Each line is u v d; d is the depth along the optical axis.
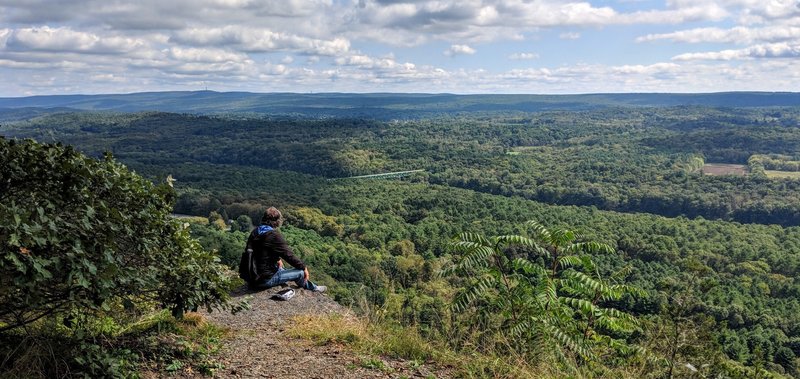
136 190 3.44
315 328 4.64
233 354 3.90
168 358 3.60
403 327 4.55
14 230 2.46
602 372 3.91
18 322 2.98
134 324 3.97
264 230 6.09
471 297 4.09
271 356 3.91
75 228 2.83
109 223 3.01
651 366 3.92
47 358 2.96
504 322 4.12
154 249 3.42
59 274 2.76
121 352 3.39
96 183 3.22
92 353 3.08
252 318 5.04
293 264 6.14
